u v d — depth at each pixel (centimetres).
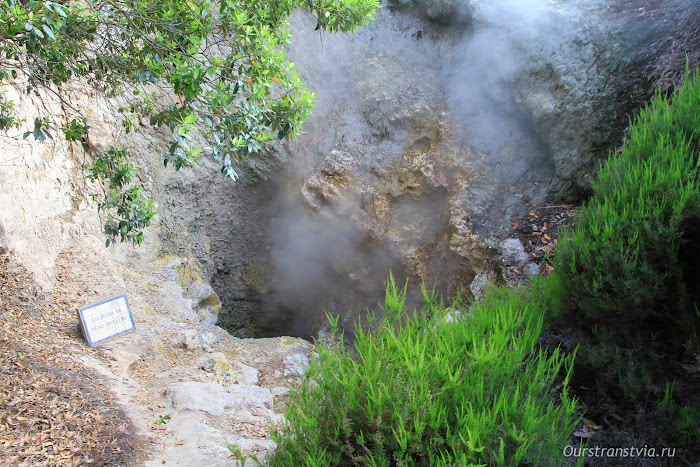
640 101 742
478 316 398
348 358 338
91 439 444
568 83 809
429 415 279
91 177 604
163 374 627
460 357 329
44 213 734
